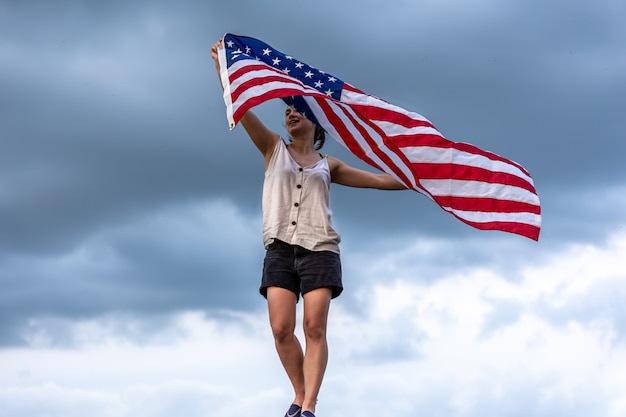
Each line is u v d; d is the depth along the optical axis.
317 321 7.19
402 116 8.41
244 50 8.17
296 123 7.71
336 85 8.28
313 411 7.02
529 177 8.45
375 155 8.16
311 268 7.27
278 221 7.33
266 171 7.59
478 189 8.37
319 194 7.43
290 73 8.22
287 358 7.34
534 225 8.29
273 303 7.30
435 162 8.38
